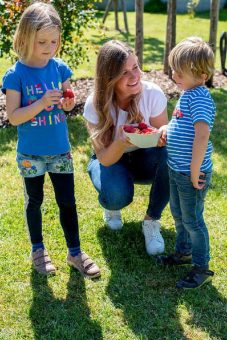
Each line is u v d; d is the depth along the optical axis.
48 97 2.60
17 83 2.67
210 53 2.49
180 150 2.57
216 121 5.46
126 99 2.93
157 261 3.04
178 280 2.88
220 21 13.28
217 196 3.82
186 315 2.61
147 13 15.14
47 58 2.68
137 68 2.79
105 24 12.75
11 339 2.46
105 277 2.91
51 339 2.46
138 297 2.73
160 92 3.05
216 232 3.33
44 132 2.74
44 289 2.81
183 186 2.62
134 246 3.21
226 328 2.52
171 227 3.44
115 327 2.53
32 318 2.60
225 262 3.03
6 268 2.98
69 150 2.86
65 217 2.92
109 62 2.72
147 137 2.62
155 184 3.10
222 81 7.20
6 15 5.38
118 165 3.17
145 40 10.97
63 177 2.86
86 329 2.52
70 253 2.98
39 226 2.98
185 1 15.30
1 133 4.99
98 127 2.93
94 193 3.85
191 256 2.98
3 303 2.70
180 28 12.44
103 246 3.21
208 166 2.62
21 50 2.66
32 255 3.00
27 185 2.84
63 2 5.59
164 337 2.47
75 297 2.74
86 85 6.79
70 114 5.63
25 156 2.78
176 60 2.52
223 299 2.72
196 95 2.50
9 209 3.60
